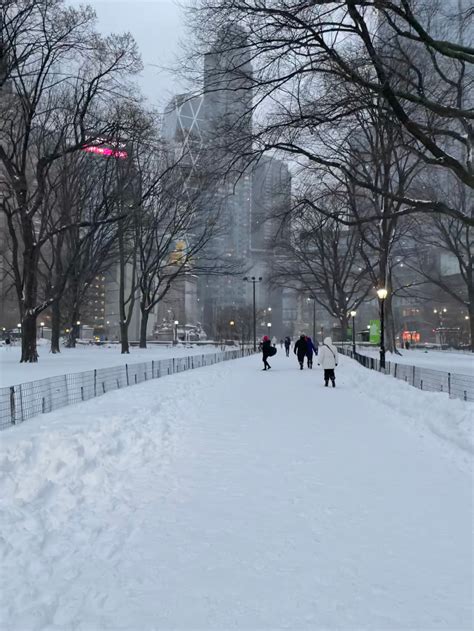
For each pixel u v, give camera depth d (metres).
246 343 89.31
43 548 4.21
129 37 24.86
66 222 34.78
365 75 16.45
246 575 3.81
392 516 5.04
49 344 66.81
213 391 16.28
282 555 4.16
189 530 4.68
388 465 6.98
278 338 147.75
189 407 12.24
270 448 8.03
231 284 124.50
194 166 22.00
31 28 23.62
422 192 34.41
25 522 4.61
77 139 26.59
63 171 30.38
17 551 4.09
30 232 28.95
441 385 14.78
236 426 9.98
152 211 39.72
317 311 142.88
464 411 9.46
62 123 30.98
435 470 6.73
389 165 27.22
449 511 5.18
